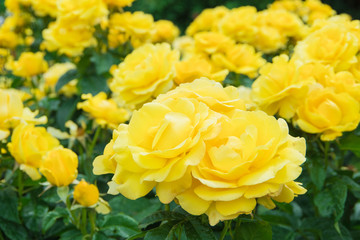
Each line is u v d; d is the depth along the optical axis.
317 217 0.81
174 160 0.50
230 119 0.53
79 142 0.88
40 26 1.35
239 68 0.99
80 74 1.05
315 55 0.78
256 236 0.61
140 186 0.52
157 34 1.28
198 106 0.53
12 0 1.24
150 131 0.52
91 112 0.88
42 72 1.14
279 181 0.51
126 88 0.77
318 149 0.80
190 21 3.61
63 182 0.66
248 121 0.52
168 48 0.80
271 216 0.84
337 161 0.88
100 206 0.66
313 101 0.70
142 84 0.77
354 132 0.78
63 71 1.23
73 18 1.00
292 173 0.51
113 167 0.55
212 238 0.55
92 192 0.63
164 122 0.51
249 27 1.13
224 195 0.50
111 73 1.05
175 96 0.55
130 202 0.85
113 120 0.88
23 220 0.74
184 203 0.51
